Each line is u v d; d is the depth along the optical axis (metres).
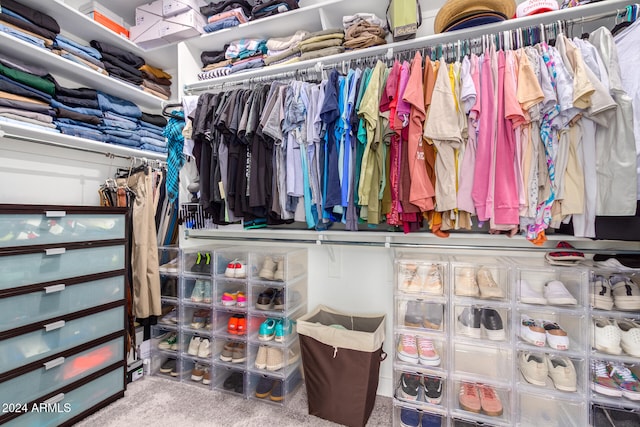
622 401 1.04
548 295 1.17
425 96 1.21
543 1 1.25
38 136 1.46
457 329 1.29
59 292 1.30
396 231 1.49
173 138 1.82
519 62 1.12
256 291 1.68
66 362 1.32
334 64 1.56
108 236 1.52
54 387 1.27
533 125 1.11
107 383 1.49
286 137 1.46
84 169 1.83
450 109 1.13
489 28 1.31
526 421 1.18
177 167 1.84
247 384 1.56
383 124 1.25
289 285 1.59
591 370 1.10
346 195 1.32
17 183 1.53
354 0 1.52
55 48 1.51
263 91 1.50
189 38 1.90
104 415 1.39
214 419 1.38
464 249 1.49
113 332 1.52
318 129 1.37
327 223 1.51
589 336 1.11
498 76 1.13
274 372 1.52
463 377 1.24
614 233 1.03
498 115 1.12
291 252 1.62
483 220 1.13
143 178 1.77
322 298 1.78
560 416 1.15
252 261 1.65
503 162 1.10
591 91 0.97
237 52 1.86
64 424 1.29
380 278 1.66
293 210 1.48
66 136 1.49
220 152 1.54
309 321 1.59
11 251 1.14
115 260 1.55
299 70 1.61
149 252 1.74
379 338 1.38
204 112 1.58
